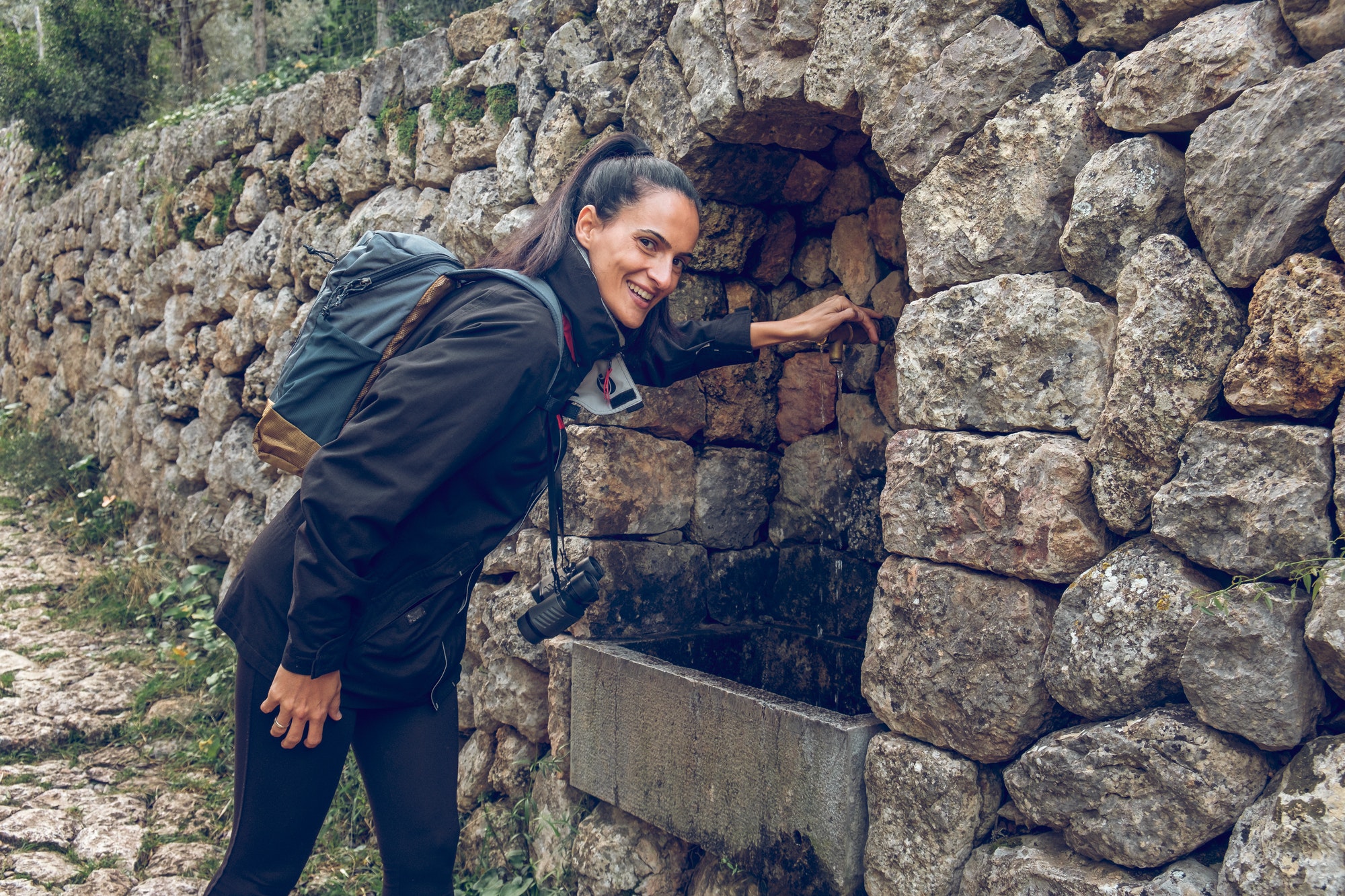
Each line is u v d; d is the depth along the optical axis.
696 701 2.06
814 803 1.80
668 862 2.29
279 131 4.19
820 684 2.65
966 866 1.61
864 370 2.61
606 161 1.69
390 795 1.67
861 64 1.83
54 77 6.49
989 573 1.60
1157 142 1.42
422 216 3.23
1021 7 1.65
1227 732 1.31
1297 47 1.32
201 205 4.82
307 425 1.52
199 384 4.69
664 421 2.63
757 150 2.36
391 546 1.53
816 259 2.74
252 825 1.61
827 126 2.27
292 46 7.75
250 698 1.58
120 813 2.99
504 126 2.91
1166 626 1.36
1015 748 1.56
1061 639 1.48
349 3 6.05
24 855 2.71
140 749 3.46
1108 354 1.48
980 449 1.60
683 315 2.60
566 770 2.50
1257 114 1.29
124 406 5.42
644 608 2.61
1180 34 1.38
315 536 1.39
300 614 1.41
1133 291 1.43
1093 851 1.43
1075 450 1.49
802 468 2.79
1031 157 1.56
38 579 4.85
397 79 3.48
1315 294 1.23
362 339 1.52
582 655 2.40
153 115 6.62
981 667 1.58
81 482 5.77
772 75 2.04
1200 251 1.38
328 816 2.99
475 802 2.81
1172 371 1.38
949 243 1.67
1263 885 1.20
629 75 2.50
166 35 7.63
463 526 1.57
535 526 2.66
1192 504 1.33
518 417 1.50
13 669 3.90
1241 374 1.30
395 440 1.38
